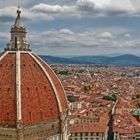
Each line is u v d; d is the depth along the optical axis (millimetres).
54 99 154250
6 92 143250
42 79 152750
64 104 168250
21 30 158375
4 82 145500
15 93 142375
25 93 143500
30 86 146375
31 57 156125
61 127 155125
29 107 143125
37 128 145125
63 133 157625
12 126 139375
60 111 154500
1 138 141250
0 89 144375
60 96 161875
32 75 149625
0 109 141625
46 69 159375
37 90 148125
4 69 149125
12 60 151000
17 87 142250
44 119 147875
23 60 151625
